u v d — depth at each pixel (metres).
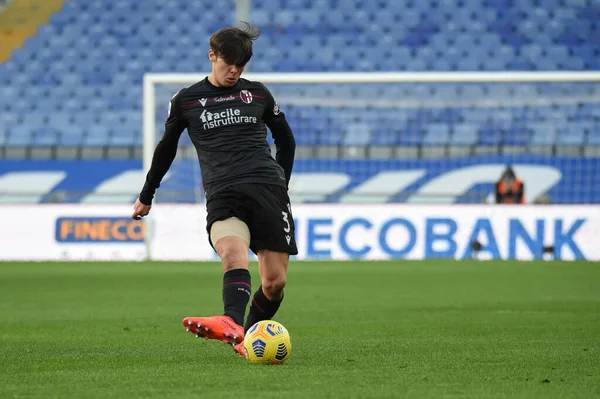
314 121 87.81
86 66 97.00
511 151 83.69
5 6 101.62
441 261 64.12
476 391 15.00
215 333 17.28
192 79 69.44
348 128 87.81
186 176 74.75
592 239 66.25
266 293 19.47
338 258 66.38
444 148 85.06
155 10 100.19
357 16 98.69
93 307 34.50
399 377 16.56
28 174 85.38
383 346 22.03
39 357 19.94
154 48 97.88
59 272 54.75
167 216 67.56
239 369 17.59
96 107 93.56
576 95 86.12
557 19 97.88
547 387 15.51
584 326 27.23
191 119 19.27
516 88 88.38
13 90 95.44
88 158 87.12
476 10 98.38
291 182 83.69
